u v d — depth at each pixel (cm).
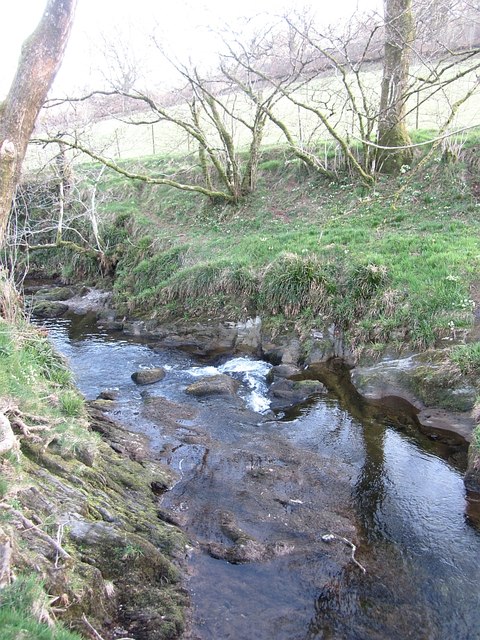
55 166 1920
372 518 665
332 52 1809
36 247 1733
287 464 774
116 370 1184
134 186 2141
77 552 496
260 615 517
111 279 1833
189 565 575
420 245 1245
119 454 757
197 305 1398
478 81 962
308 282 1235
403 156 1605
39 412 669
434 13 1449
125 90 1584
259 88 1809
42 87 720
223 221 1753
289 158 1850
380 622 512
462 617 516
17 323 898
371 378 1005
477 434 762
